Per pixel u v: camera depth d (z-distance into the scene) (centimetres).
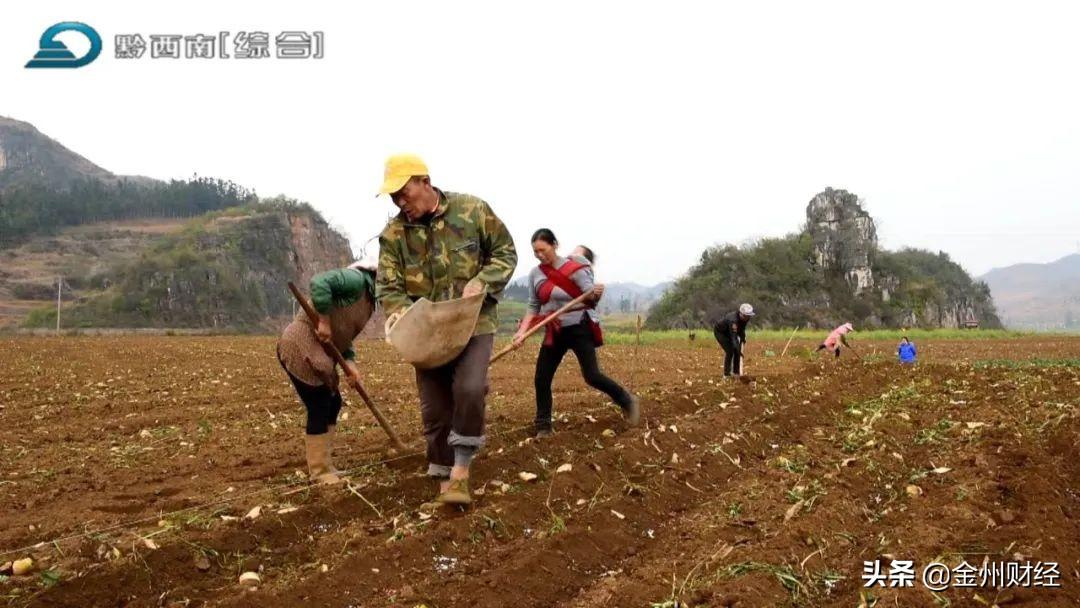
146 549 463
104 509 578
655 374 1653
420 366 547
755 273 10150
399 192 547
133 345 3256
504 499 563
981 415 851
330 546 486
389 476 629
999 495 560
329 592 421
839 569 448
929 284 11325
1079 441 695
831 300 10412
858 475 629
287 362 612
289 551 486
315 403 624
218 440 859
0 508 598
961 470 627
